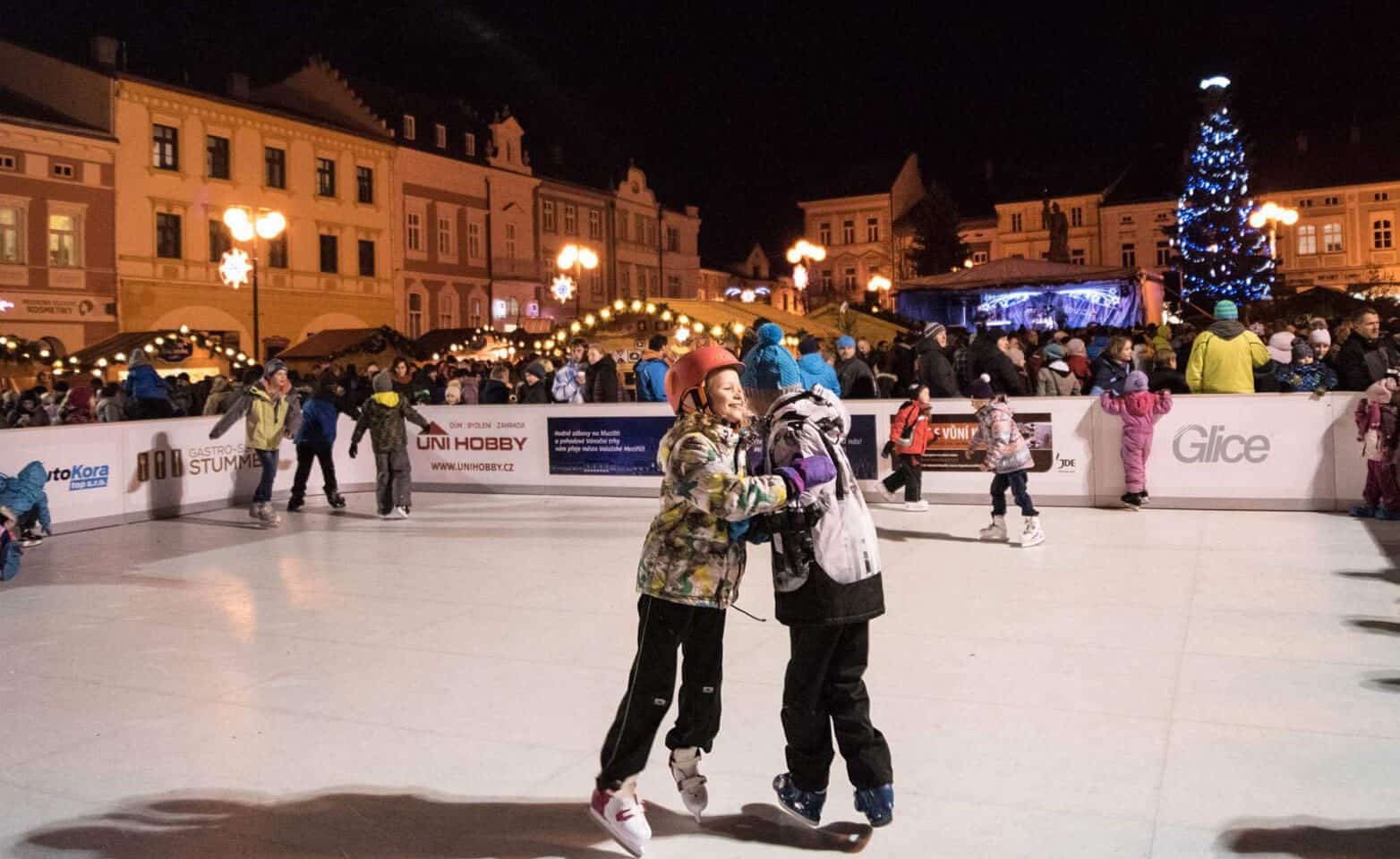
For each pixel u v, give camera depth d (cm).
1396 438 1034
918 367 1288
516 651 665
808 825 406
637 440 1421
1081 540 998
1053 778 443
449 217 5009
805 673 389
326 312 4328
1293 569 839
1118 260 7312
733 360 398
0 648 704
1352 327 1158
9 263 3241
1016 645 648
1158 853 374
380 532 1182
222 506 1438
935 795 431
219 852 396
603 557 995
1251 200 4125
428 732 521
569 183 5850
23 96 3581
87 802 445
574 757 486
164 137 3725
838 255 8206
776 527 381
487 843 402
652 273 6712
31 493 1100
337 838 406
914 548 986
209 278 3850
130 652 685
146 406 1411
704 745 408
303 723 539
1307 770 443
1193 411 1152
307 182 4247
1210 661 602
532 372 1603
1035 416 1216
